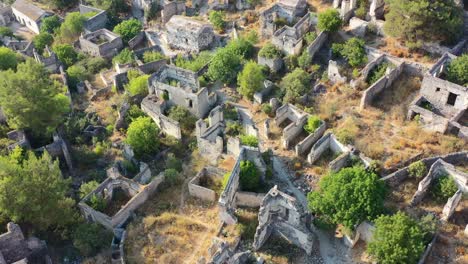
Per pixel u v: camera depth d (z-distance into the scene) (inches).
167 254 2146.9
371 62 2906.0
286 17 3499.0
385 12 3255.4
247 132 2741.1
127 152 2647.6
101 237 2198.6
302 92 2854.3
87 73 3464.6
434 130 2559.1
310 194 2201.0
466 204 2213.3
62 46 3595.0
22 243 2107.5
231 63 3125.0
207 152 2655.0
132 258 2149.4
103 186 2389.3
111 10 4106.8
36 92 2591.0
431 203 2252.7
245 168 2320.4
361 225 2097.7
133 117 2957.7
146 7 4025.6
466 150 2428.6
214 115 2709.2
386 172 2375.7
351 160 2437.3
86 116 2987.2
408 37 2952.8
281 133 2733.8
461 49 2933.1
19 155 2469.2
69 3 4431.6
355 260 2094.0
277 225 2146.9
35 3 4549.7
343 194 2062.0
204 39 3565.5
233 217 2204.7
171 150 2743.6
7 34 4015.8
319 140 2486.5
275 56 3105.3
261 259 2043.6
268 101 2945.4
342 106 2797.7
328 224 2128.4
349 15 3316.9
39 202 2124.8
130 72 3233.3
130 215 2330.2
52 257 2201.0
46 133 2682.1
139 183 2425.0
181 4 3949.3
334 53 3100.4
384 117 2694.4
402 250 1893.5
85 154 2682.1
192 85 3016.7
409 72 2915.8
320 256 2119.8
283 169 2518.5
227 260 1987.0
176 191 2464.3
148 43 3833.7
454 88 2544.3
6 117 2778.1
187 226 2276.1
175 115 2893.7
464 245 2078.0
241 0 3799.2
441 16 2815.0
